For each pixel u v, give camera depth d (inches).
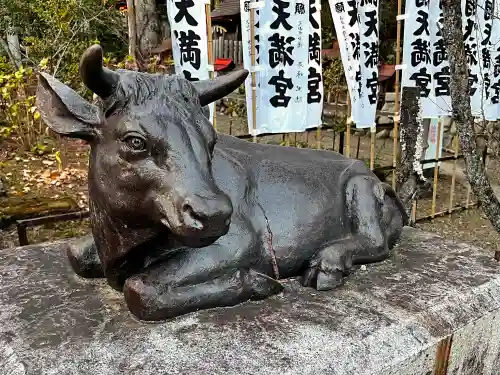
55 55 273.6
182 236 59.0
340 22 167.2
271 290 78.5
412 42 184.7
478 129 246.1
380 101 389.4
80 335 67.1
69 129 64.8
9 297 77.8
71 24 308.8
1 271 87.5
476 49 194.4
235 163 81.6
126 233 69.4
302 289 82.7
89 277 84.4
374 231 90.0
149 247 72.2
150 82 62.2
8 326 69.3
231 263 75.1
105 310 73.8
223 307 75.1
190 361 62.4
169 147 59.8
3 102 277.6
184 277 72.1
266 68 155.1
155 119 60.2
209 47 141.6
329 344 67.4
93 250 82.9
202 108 69.5
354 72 172.6
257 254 78.5
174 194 59.1
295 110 162.1
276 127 160.6
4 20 311.0
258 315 73.6
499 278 89.9
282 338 68.0
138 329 68.7
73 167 262.5
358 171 95.1
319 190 86.7
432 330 74.8
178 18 137.9
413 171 147.8
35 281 83.7
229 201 60.3
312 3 160.4
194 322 70.8
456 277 89.4
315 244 83.8
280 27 153.7
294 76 159.3
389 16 364.8
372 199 90.9
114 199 64.6
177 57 140.4
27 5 308.8
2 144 285.0
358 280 87.0
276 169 85.3
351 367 64.9
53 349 63.9
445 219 221.8
